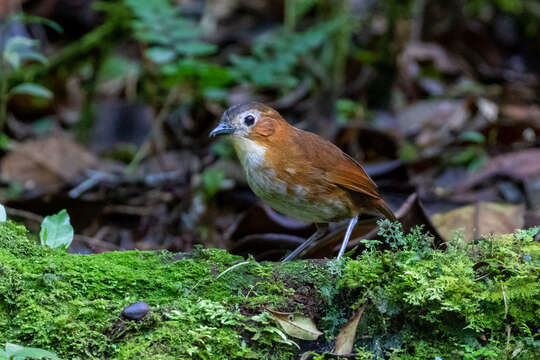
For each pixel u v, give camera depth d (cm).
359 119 1334
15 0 1392
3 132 1328
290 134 745
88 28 1585
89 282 571
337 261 599
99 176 1225
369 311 577
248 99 1441
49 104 1378
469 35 1675
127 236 1066
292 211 765
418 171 1245
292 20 1401
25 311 544
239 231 928
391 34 1405
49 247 602
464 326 570
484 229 910
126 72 1456
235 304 574
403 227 774
